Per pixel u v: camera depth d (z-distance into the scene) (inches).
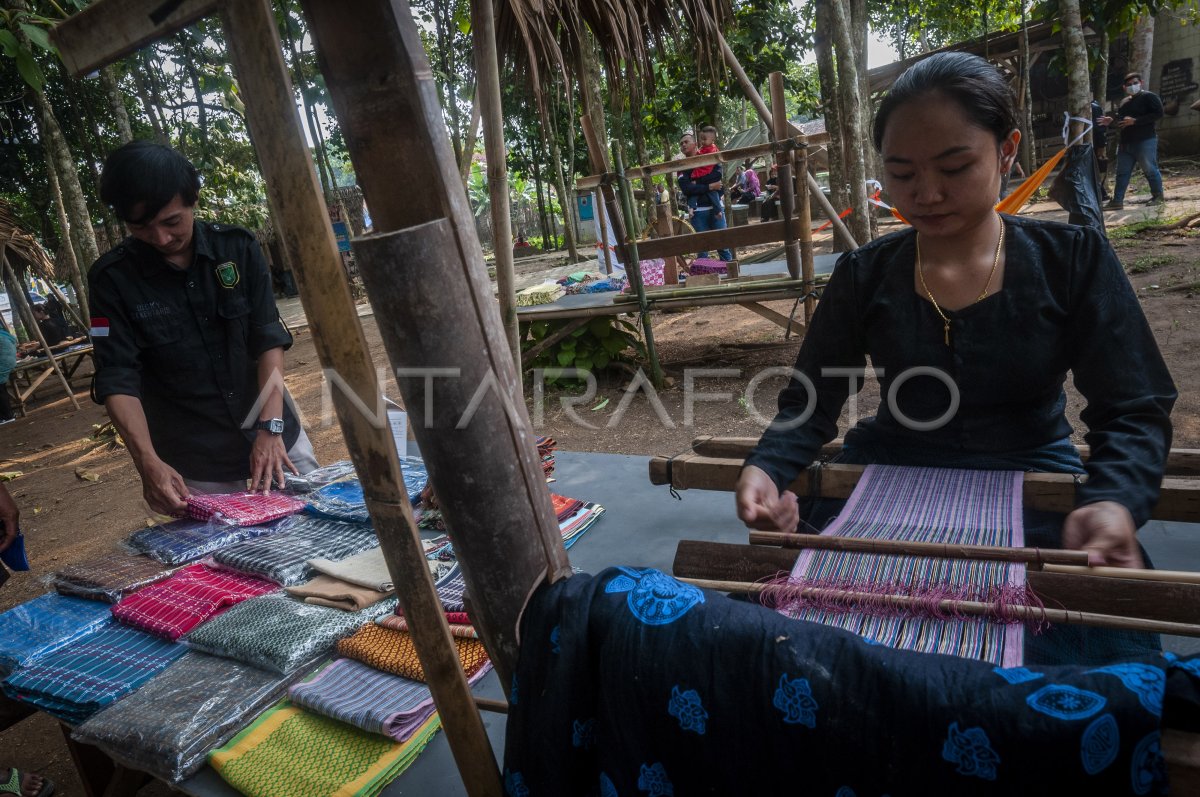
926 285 64.2
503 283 75.4
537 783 42.8
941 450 69.7
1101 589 50.7
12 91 476.4
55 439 322.7
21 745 127.1
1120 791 30.9
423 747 66.1
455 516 43.0
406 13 36.7
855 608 54.0
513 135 771.4
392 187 39.9
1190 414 169.0
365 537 97.1
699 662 38.0
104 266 106.7
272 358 116.1
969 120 53.4
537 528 44.5
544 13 91.1
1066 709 31.4
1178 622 48.9
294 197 38.0
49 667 79.6
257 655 74.9
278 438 116.6
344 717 66.3
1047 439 67.2
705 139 420.5
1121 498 52.9
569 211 663.1
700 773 38.8
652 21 121.7
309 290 39.8
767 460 67.2
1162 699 31.0
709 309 361.7
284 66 36.2
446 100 347.3
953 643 49.9
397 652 73.1
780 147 202.7
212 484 120.9
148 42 40.2
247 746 66.3
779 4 589.9
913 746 33.4
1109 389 59.0
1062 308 60.4
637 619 40.4
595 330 255.0
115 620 87.8
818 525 73.5
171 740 65.3
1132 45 636.7
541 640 43.0
